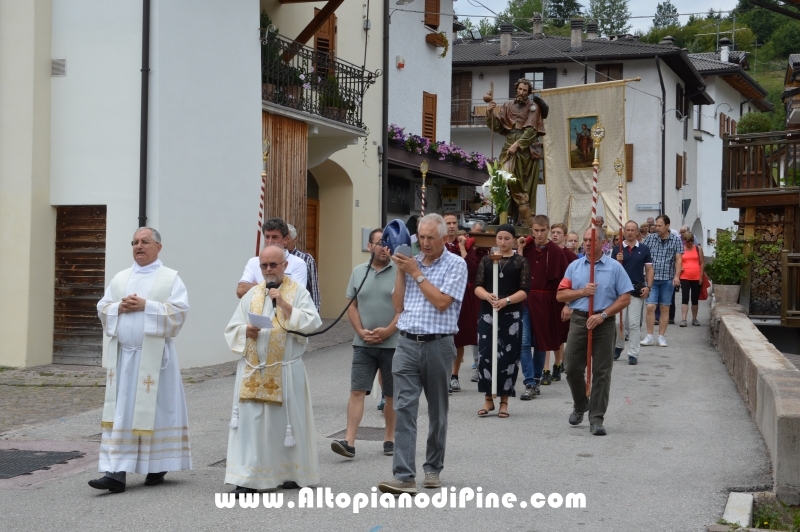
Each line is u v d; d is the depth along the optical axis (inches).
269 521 262.1
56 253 599.5
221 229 625.9
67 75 590.9
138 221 573.0
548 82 1701.5
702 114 2001.7
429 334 287.0
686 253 802.2
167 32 576.1
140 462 300.0
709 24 3309.5
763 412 370.3
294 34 798.5
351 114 794.2
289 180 714.8
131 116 577.3
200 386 527.5
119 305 301.9
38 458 354.0
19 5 588.4
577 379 395.2
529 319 474.6
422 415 426.9
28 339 586.2
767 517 280.8
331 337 743.7
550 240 490.0
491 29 2874.0
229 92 631.8
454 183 1203.2
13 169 589.0
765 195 795.4
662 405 450.9
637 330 590.6
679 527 257.8
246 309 293.9
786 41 3169.3
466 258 496.1
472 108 1733.5
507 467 327.6
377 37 938.1
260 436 287.4
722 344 610.5
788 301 741.9
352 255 893.2
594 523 261.3
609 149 770.2
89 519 266.2
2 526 260.4
